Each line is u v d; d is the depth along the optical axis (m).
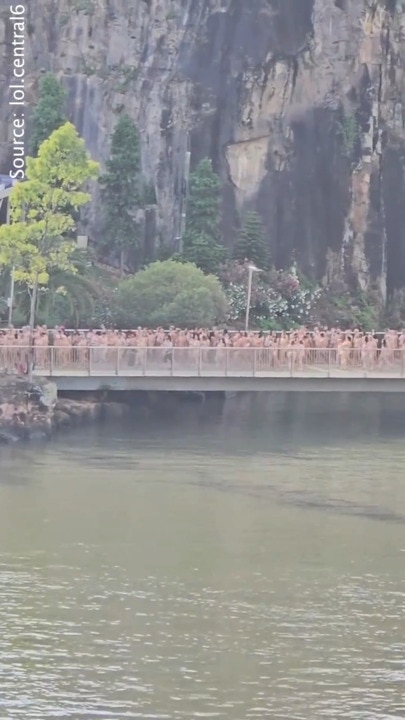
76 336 76.81
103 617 42.34
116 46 125.88
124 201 113.56
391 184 126.31
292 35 124.12
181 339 76.81
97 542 50.25
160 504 56.22
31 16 126.81
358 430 77.88
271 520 54.09
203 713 35.84
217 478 61.59
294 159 123.81
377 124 125.88
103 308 93.38
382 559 48.91
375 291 124.94
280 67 123.31
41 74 126.25
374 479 62.03
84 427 75.25
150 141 123.06
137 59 125.38
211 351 74.12
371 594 44.97
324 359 74.56
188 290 93.56
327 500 57.62
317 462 66.12
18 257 74.75
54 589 44.81
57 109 113.38
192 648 40.00
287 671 38.50
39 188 74.81
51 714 35.66
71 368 73.75
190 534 51.69
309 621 42.31
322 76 124.50
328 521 54.09
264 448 69.94
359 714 35.97
